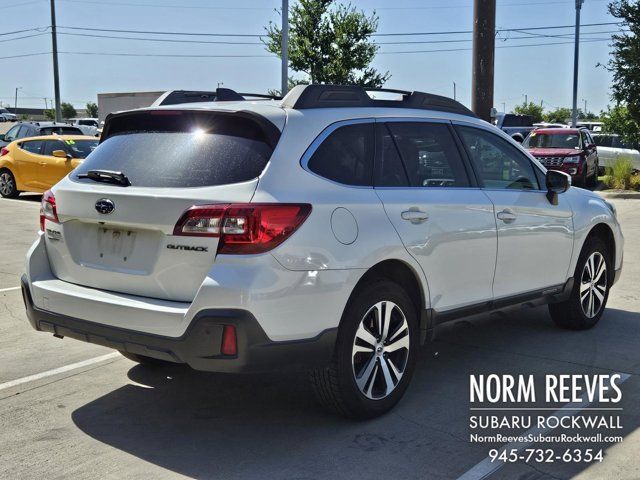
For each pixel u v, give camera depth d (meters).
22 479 3.61
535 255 5.48
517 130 29.48
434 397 4.70
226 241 3.67
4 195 17.98
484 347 5.80
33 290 4.37
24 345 5.86
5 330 6.30
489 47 10.92
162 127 4.30
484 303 5.04
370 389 4.25
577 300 6.10
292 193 3.85
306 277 3.79
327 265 3.87
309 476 3.63
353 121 4.39
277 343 3.73
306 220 3.82
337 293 3.92
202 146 4.06
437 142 4.89
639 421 4.32
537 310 7.02
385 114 4.60
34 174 17.20
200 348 3.66
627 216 14.37
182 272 3.80
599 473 3.67
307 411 4.49
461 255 4.77
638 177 20.19
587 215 6.03
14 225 13.04
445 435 4.12
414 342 4.52
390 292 4.28
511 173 5.44
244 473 3.67
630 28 19.55
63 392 4.83
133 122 4.45
